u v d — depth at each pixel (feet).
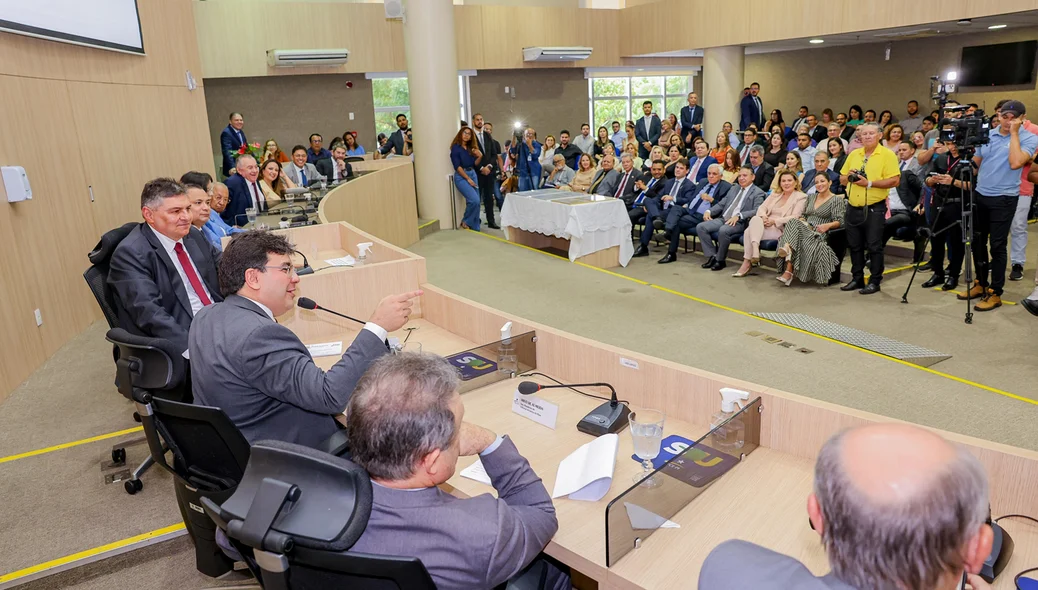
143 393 6.59
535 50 40.86
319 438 6.49
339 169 26.96
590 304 17.48
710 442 5.38
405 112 41.09
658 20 40.65
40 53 14.32
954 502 2.57
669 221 22.43
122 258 8.96
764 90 46.03
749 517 4.99
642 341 14.53
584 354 7.38
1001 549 4.26
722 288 18.95
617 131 39.93
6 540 7.68
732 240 20.81
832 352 13.44
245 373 5.98
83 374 12.53
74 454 9.55
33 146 13.69
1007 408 10.75
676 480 5.05
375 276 10.36
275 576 3.58
